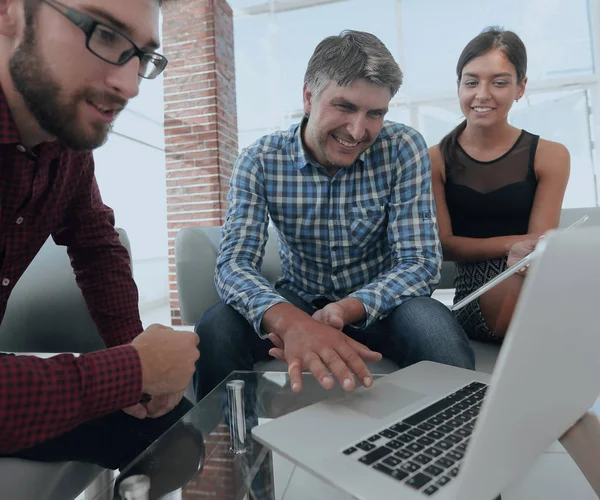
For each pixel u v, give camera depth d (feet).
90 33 1.85
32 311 4.09
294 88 16.67
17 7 1.86
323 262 3.86
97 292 3.10
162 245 17.01
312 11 16.31
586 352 1.08
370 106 3.14
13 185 2.34
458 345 2.76
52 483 1.94
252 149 3.81
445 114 15.84
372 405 1.78
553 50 15.21
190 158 12.70
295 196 3.72
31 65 1.91
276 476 1.63
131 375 1.78
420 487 1.19
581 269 0.91
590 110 15.01
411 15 15.81
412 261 3.37
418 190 3.51
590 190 15.06
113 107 2.08
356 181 3.67
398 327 3.07
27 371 1.57
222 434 1.92
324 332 2.26
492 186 4.14
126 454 2.07
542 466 1.52
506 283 3.46
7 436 1.55
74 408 1.65
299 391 2.01
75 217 3.08
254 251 3.55
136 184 15.94
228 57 13.47
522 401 0.97
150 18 1.97
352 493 1.20
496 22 15.34
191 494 1.54
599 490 1.44
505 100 3.99
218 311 3.26
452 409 1.69
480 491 1.01
